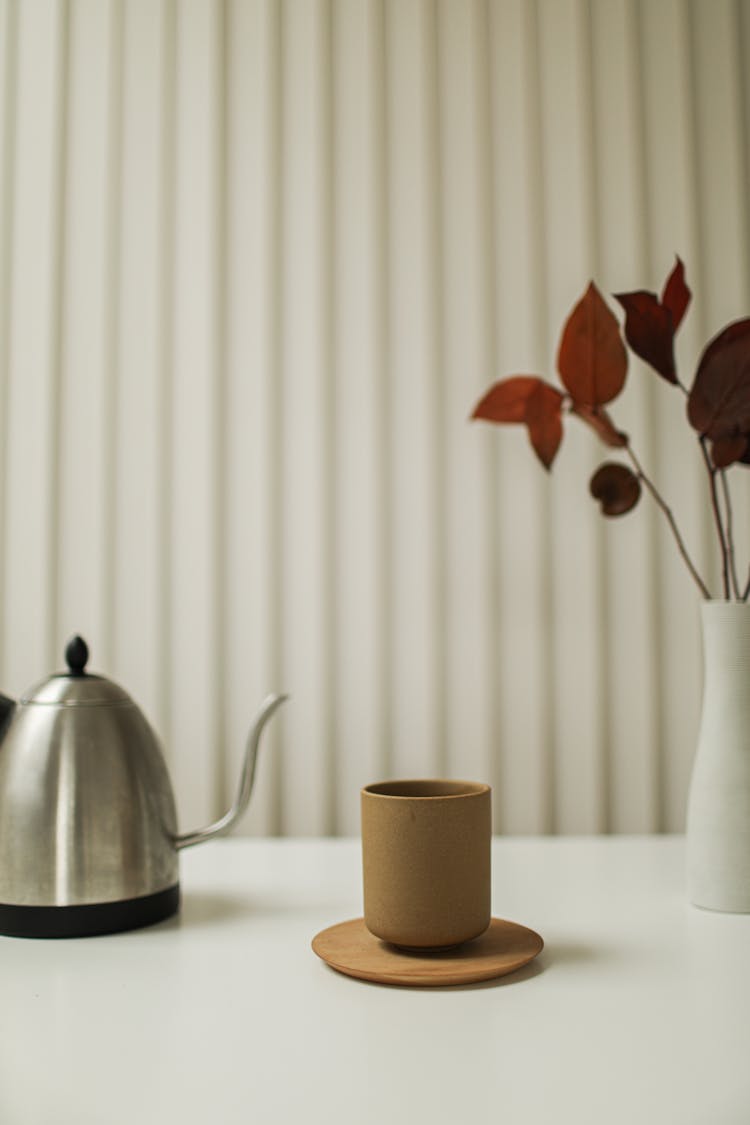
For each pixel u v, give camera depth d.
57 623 1.20
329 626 1.18
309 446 1.19
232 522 1.19
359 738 1.18
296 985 0.60
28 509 1.20
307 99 1.21
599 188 1.20
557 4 1.20
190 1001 0.57
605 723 1.18
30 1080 0.47
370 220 1.20
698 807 0.77
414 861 0.59
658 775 1.17
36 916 0.69
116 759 0.72
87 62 1.22
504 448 1.19
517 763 1.17
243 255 1.20
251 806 1.18
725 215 1.19
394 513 1.19
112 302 1.21
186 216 1.21
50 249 1.21
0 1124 0.43
